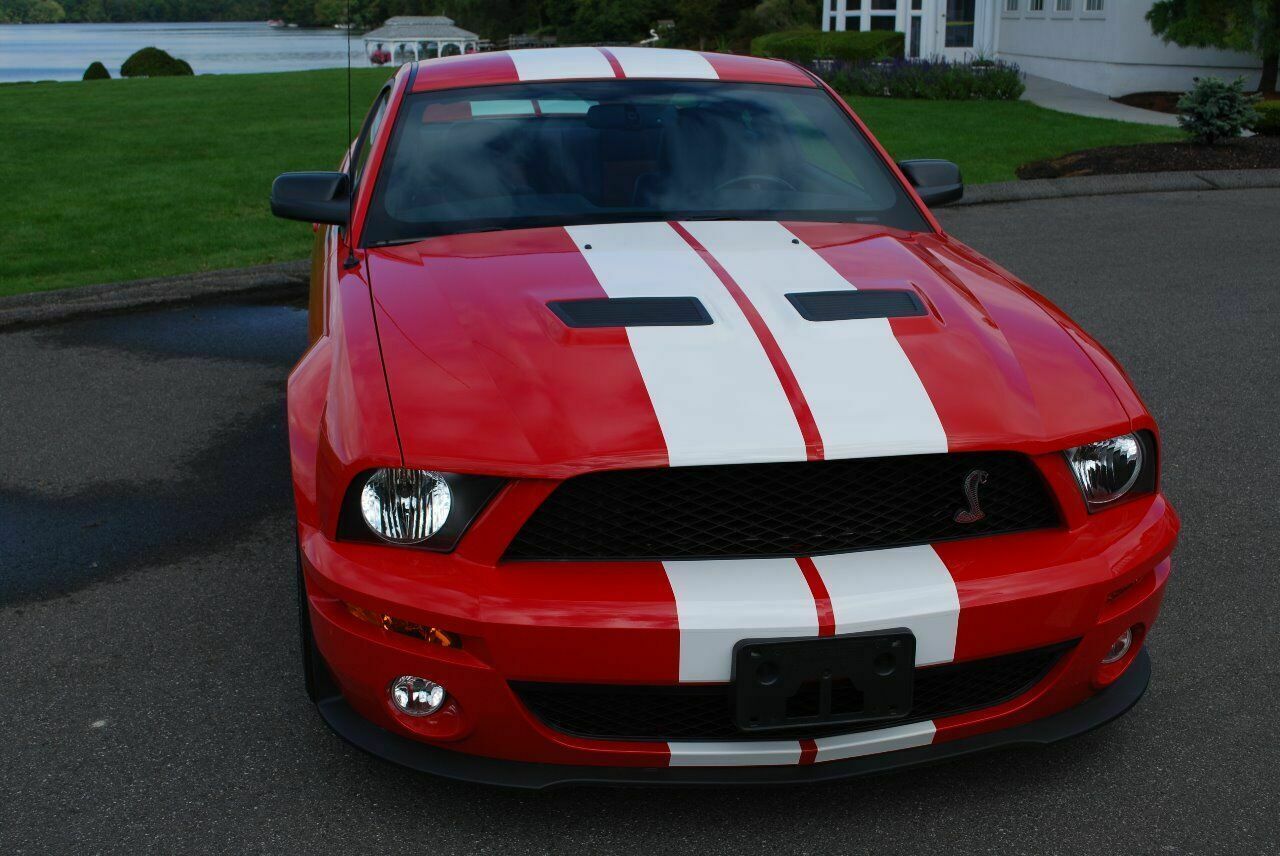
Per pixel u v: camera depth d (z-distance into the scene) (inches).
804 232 122.6
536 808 94.7
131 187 419.2
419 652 84.7
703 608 81.6
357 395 91.7
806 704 84.8
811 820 93.1
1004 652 86.8
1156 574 96.3
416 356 94.9
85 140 544.1
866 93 711.7
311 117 634.2
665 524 85.7
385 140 134.8
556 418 86.9
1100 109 631.8
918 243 124.0
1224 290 267.6
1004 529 90.5
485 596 82.7
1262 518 150.9
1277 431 182.1
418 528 85.4
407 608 83.4
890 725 88.2
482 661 83.4
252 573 137.3
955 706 90.4
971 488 87.9
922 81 689.0
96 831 91.7
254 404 197.9
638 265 109.2
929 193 142.7
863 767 88.0
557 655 81.9
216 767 100.1
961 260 120.3
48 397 201.9
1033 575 86.7
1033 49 813.2
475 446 85.1
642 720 86.5
